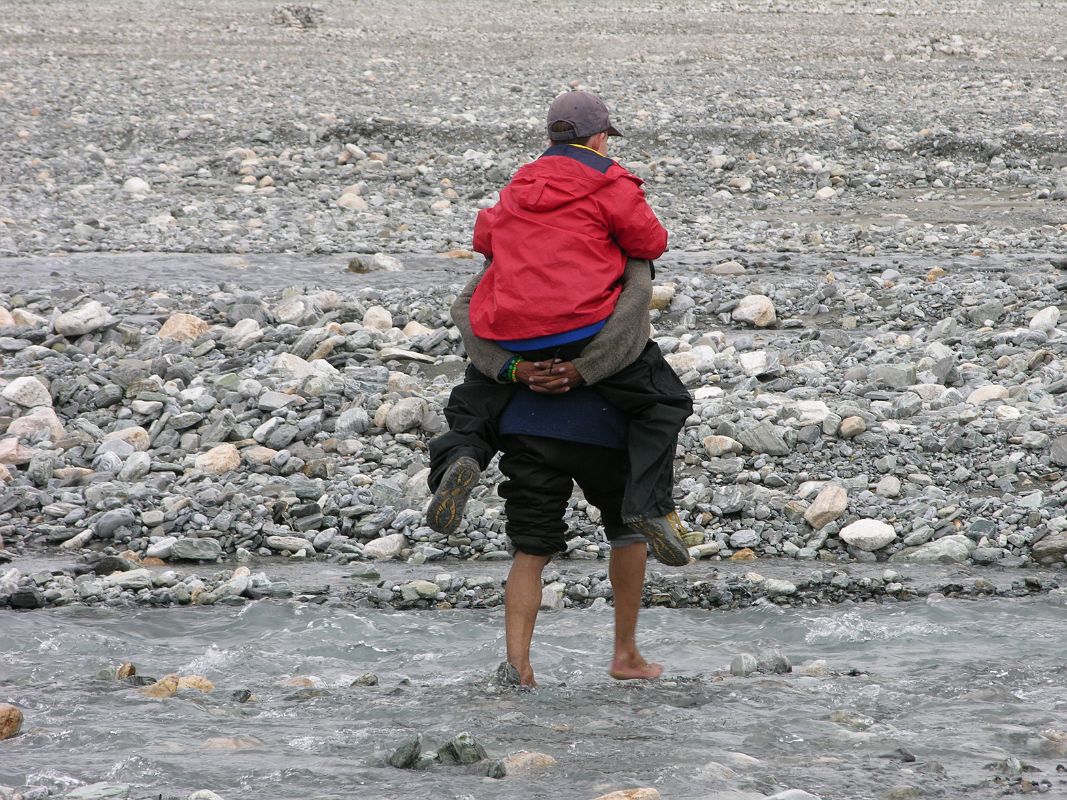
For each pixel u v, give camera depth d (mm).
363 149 80250
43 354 38469
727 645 19531
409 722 13500
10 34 117500
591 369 14938
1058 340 38531
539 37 121688
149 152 78062
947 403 33312
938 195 72625
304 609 21875
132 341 40562
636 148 81125
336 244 58719
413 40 120562
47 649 19281
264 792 10641
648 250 15422
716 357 37406
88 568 25141
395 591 23500
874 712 14000
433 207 68250
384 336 40562
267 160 76438
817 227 64438
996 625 20484
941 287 46844
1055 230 62875
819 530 27016
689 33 123062
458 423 15414
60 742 12430
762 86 96562
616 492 16062
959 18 130000
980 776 11188
